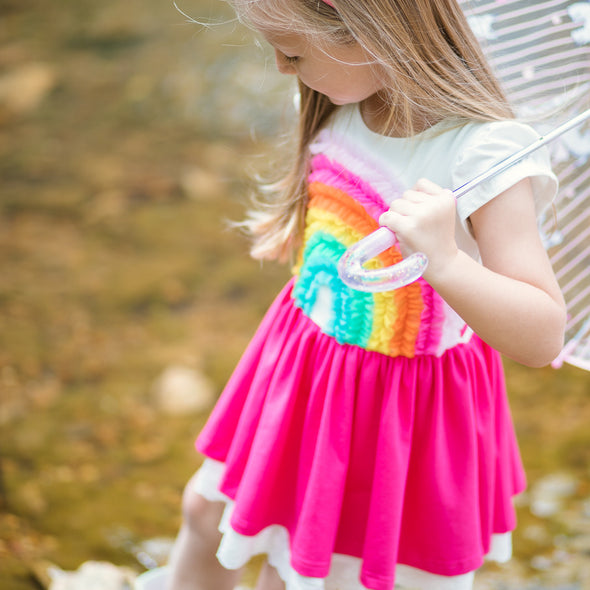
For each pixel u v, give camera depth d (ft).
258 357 4.71
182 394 8.38
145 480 7.34
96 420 8.04
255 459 4.35
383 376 4.19
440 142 3.96
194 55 14.64
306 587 4.19
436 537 4.24
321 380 4.27
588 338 4.41
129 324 9.46
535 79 4.26
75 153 12.70
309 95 4.58
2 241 10.85
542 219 4.43
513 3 4.21
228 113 13.29
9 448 7.62
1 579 6.10
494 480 4.49
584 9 4.13
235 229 11.07
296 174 4.79
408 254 3.63
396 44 3.77
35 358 8.87
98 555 6.48
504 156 3.77
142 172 12.22
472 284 3.59
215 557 5.00
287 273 10.44
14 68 14.58
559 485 7.13
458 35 3.93
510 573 6.24
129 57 14.85
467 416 4.24
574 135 4.25
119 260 10.55
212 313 9.68
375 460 4.21
